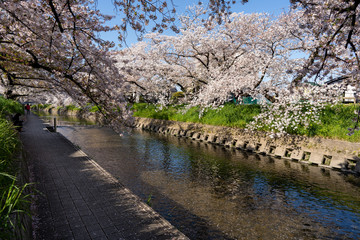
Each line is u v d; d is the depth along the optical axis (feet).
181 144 49.62
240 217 17.60
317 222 16.92
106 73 19.22
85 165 23.62
